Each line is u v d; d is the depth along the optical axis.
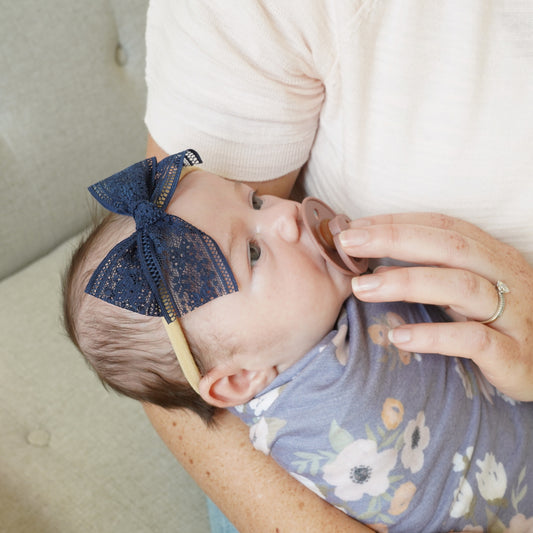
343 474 0.75
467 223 0.75
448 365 0.82
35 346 1.13
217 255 0.73
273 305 0.76
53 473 1.01
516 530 0.81
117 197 0.77
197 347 0.77
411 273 0.69
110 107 1.25
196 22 0.74
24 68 1.12
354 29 0.68
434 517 0.77
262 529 0.78
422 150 0.73
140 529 1.00
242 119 0.78
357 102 0.73
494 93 0.68
